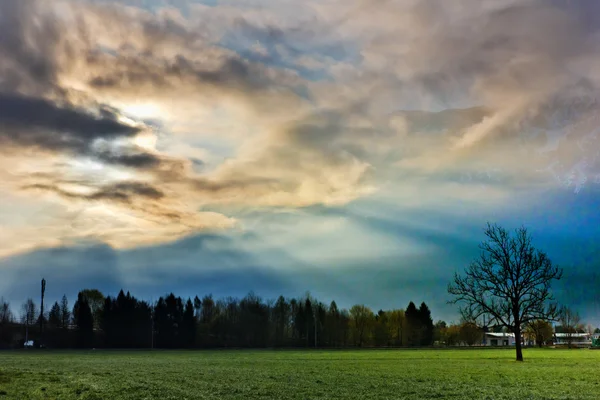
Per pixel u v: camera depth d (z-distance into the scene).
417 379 47.88
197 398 34.75
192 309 199.50
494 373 53.94
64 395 36.34
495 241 79.25
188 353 133.38
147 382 45.59
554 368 61.09
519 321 77.81
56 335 193.62
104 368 66.38
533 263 77.50
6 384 43.66
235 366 70.88
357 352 132.50
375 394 36.69
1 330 196.38
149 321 197.12
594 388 39.56
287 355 114.19
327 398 34.50
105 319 197.38
